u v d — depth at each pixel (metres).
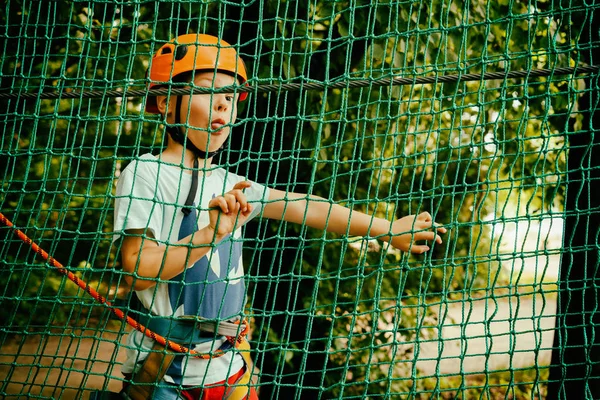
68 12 4.43
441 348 2.40
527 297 9.85
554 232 12.93
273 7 4.32
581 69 2.42
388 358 6.16
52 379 6.79
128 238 2.36
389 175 5.74
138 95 2.47
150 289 2.43
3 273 7.75
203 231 2.25
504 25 4.94
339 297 5.76
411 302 6.29
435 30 2.42
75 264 7.61
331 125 5.03
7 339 7.96
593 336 2.42
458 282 8.18
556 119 5.41
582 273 3.83
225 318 2.45
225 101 2.52
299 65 4.52
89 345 7.82
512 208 8.32
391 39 4.42
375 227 2.65
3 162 5.91
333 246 5.59
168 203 2.25
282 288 5.31
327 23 4.54
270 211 2.69
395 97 4.73
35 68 4.67
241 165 4.64
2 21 4.22
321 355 5.64
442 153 5.95
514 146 5.91
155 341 2.40
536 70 2.43
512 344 2.40
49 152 2.46
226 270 2.51
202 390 2.36
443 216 6.21
